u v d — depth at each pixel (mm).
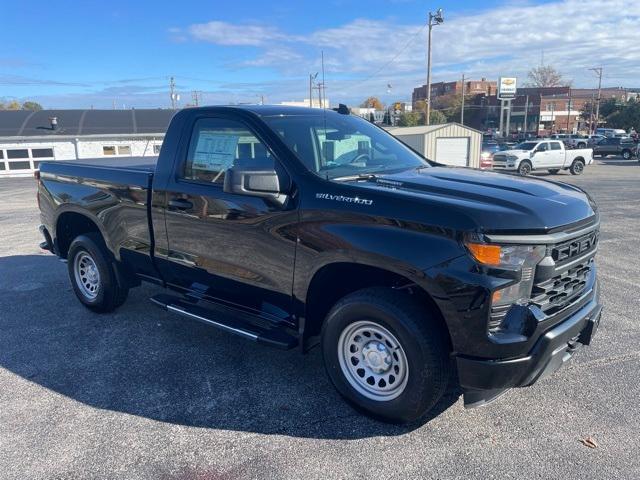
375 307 3219
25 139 35188
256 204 3750
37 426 3471
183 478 2936
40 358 4504
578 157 29391
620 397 3723
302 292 3598
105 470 3014
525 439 3244
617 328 5012
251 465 3037
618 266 7430
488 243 2846
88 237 5309
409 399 3199
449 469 2973
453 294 2924
